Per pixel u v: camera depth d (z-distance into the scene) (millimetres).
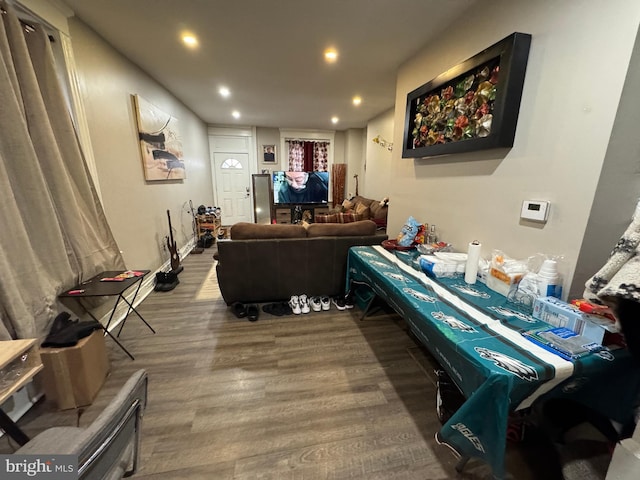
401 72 2805
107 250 2088
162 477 1137
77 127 1990
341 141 7121
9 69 1422
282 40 2334
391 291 1567
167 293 2953
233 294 2545
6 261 1285
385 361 1873
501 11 1574
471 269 1546
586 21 1140
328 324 2330
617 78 1057
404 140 2523
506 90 1435
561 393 990
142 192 2965
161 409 1464
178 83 3467
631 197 1191
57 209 1693
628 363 935
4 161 1398
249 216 7059
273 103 4395
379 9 1889
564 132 1251
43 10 1693
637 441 867
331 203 7203
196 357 1893
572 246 1247
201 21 2059
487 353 925
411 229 2277
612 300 847
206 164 6094
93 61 2180
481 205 1772
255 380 1684
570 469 1142
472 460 1214
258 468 1180
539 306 1165
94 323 1601
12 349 982
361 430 1361
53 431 905
